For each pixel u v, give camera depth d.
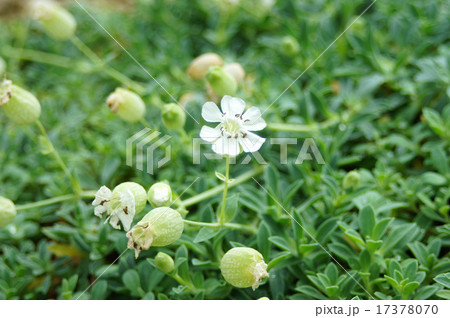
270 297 0.23
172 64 0.34
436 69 0.28
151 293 0.22
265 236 0.22
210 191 0.24
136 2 0.42
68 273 0.26
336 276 0.22
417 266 0.22
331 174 0.26
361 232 0.23
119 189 0.20
